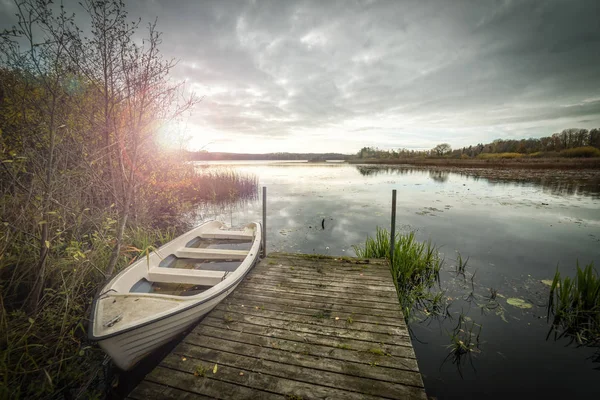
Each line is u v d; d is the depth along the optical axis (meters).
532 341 3.11
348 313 2.98
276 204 11.33
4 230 2.87
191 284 3.52
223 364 2.22
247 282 3.78
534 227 7.73
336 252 5.93
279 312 3.00
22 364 2.20
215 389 1.98
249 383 2.03
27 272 3.16
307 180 20.52
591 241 6.52
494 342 3.09
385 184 17.89
